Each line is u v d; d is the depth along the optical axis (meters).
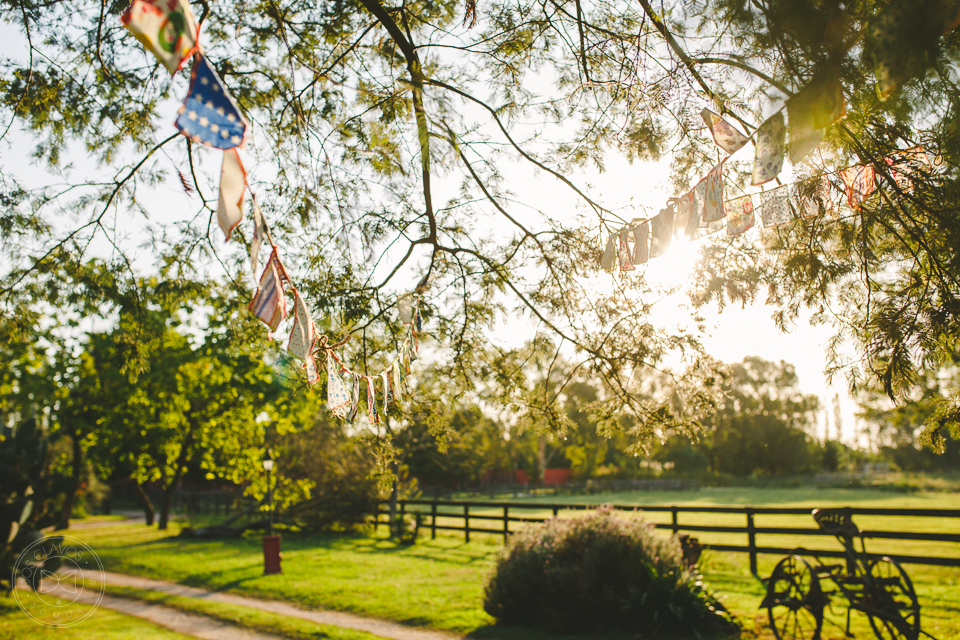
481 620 8.65
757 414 72.00
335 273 7.24
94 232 6.68
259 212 2.65
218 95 2.24
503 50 6.69
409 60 6.18
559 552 8.37
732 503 37.25
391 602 9.95
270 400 17.58
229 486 29.22
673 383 7.29
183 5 2.17
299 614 9.70
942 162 3.96
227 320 7.40
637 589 7.63
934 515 8.62
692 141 5.88
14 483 11.79
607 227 7.00
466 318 7.92
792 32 3.49
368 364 7.57
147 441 22.33
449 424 8.46
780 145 3.60
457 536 19.69
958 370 4.80
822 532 6.93
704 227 4.35
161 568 13.95
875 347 4.38
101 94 6.60
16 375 21.58
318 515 20.98
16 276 6.50
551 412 7.81
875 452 99.81
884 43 3.13
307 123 6.58
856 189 4.45
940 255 4.23
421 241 7.53
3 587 11.20
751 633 7.33
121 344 6.94
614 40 6.20
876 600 6.18
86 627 9.04
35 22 6.14
